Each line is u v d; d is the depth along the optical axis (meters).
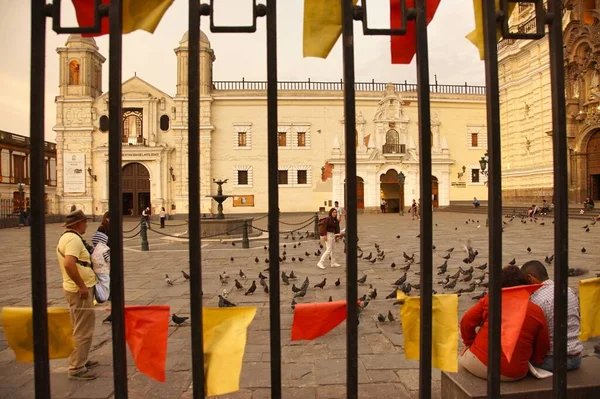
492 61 2.52
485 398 3.15
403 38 2.88
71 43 42.41
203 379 2.53
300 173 45.50
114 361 2.48
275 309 2.54
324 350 5.49
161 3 2.67
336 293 8.73
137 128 43.19
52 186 52.84
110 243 2.45
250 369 4.93
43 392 2.46
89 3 2.62
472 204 45.25
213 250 16.00
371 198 44.09
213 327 2.76
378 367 4.95
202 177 43.50
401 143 45.47
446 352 2.86
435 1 2.71
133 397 4.30
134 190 42.72
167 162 42.84
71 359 4.72
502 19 2.58
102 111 42.72
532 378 3.39
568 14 32.47
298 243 17.59
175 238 19.45
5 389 4.54
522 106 38.25
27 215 35.22
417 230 24.09
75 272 4.58
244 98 44.19
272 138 2.49
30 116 2.41
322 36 2.71
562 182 2.58
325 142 45.44
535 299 3.69
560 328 2.63
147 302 8.24
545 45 34.69
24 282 10.56
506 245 15.58
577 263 11.13
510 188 39.56
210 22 2.51
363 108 45.72
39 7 2.41
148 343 2.82
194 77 2.45
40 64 2.41
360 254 13.24
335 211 11.91
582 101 31.48
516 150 38.91
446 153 45.69
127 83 42.66
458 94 47.09
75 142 42.50
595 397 3.26
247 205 44.25
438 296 2.90
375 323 6.57
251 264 12.64
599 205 29.72
